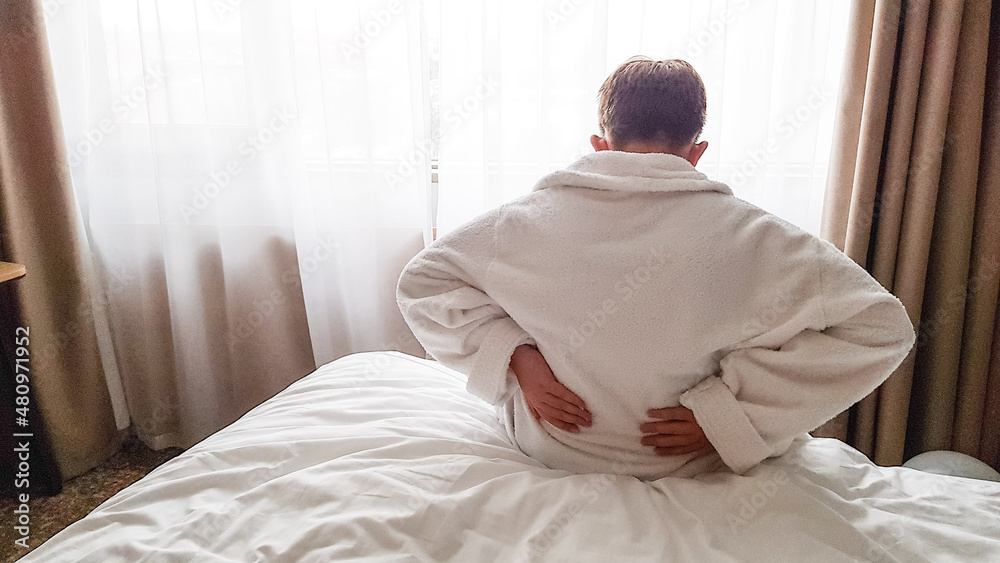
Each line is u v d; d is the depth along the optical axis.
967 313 1.57
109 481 1.79
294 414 0.96
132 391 1.92
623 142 0.86
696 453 0.86
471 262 0.84
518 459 0.88
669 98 0.83
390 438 0.86
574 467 0.87
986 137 1.50
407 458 0.83
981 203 1.52
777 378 0.76
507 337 0.85
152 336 1.86
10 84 1.52
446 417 0.98
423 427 0.92
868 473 0.82
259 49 1.67
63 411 1.73
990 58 1.47
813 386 0.76
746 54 1.63
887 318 0.73
